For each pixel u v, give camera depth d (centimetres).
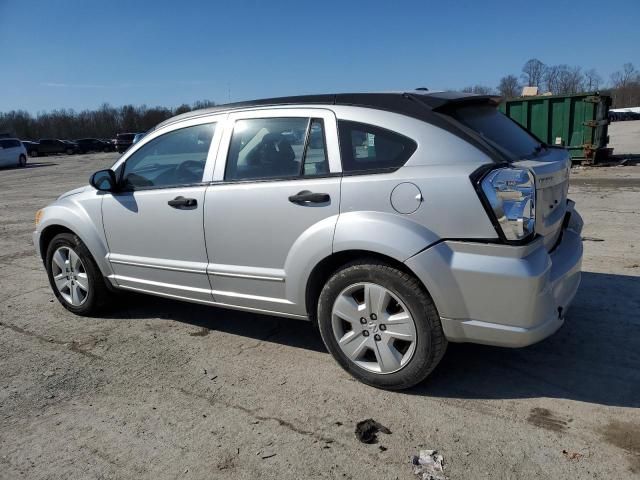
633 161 1509
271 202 345
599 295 464
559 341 384
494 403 311
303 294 343
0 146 3178
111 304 485
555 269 310
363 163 319
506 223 277
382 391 329
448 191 287
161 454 280
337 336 337
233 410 318
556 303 305
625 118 6950
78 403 335
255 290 367
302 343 407
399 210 301
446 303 293
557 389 323
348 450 275
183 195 389
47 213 480
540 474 249
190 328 448
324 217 324
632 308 434
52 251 489
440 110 314
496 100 369
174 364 382
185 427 303
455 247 288
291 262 341
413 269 294
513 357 365
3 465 278
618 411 297
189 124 403
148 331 445
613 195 980
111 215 436
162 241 407
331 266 338
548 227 306
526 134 372
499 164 288
